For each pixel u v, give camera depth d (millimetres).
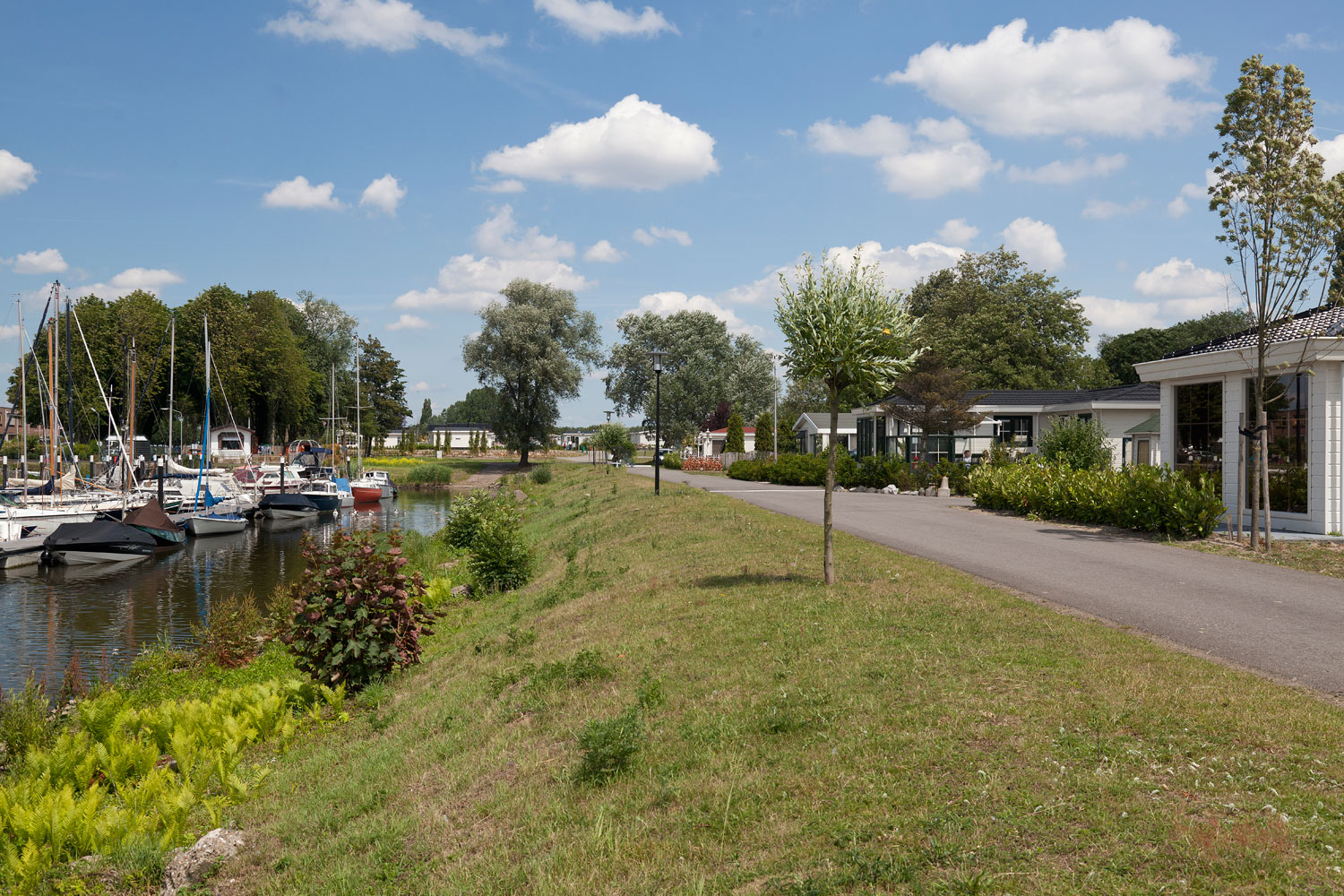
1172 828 4090
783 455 39312
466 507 22922
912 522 18203
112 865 6660
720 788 5277
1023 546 14172
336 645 10672
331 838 6285
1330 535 14531
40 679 15344
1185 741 5102
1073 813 4332
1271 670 6695
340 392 95375
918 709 5953
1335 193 13016
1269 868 3693
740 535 16141
